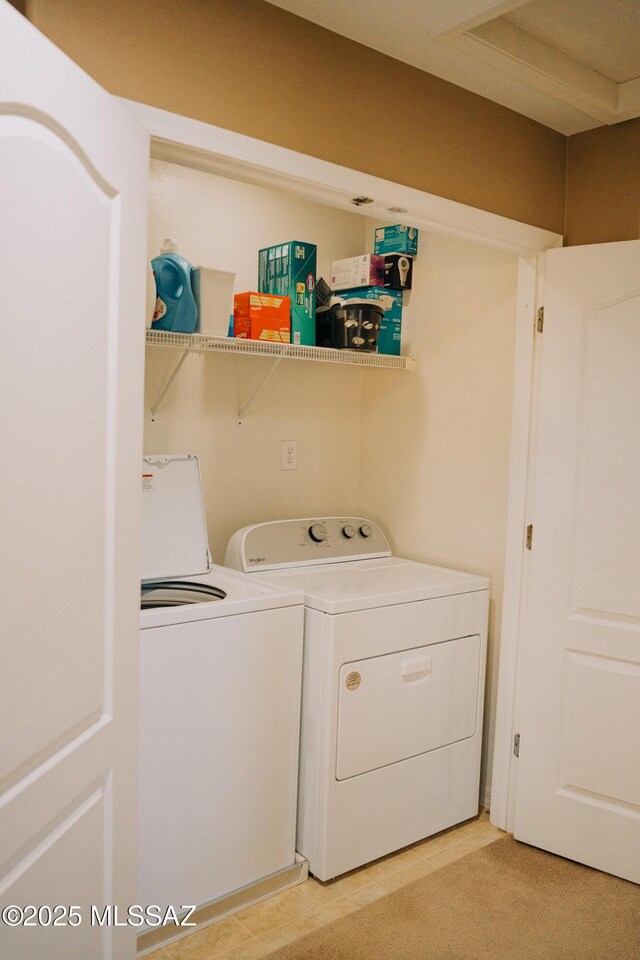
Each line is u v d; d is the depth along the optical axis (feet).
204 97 5.24
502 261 8.57
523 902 7.13
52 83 3.40
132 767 4.71
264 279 8.87
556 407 7.77
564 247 7.87
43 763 3.67
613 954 6.41
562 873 7.67
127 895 4.74
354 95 6.18
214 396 8.87
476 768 8.72
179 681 6.40
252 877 7.11
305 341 8.60
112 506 4.29
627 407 7.34
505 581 8.42
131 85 4.89
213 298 7.49
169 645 6.31
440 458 9.37
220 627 6.64
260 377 9.27
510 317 8.50
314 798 7.38
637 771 7.45
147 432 8.31
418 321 9.60
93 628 4.12
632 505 7.35
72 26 4.61
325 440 10.08
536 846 8.13
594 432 7.55
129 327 4.38
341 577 8.45
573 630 7.76
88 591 4.04
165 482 8.00
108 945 4.54
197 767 6.59
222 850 6.84
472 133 7.16
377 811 7.69
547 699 7.96
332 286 9.82
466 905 7.07
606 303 7.45
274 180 5.83
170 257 7.25
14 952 3.50
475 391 8.91
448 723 8.32
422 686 8.00
